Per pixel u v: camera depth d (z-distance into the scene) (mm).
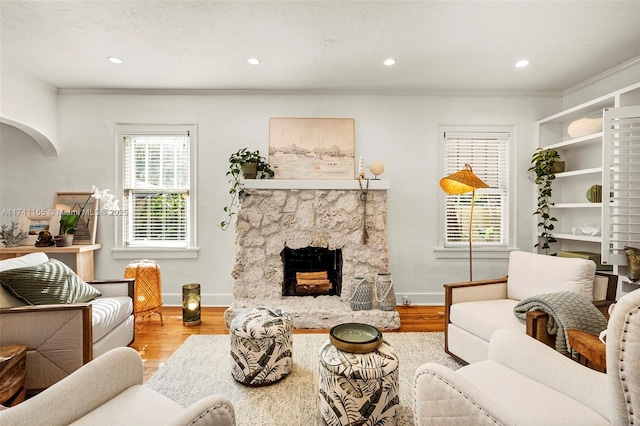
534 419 930
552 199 3414
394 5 1961
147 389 1155
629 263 2387
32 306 1723
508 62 2719
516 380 1149
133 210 3412
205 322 2896
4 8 1968
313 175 3357
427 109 3430
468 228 3486
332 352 1501
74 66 2787
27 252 2910
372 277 3021
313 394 1761
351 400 1370
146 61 2705
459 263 3457
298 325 2744
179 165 3418
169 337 2561
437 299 3443
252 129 3385
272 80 3113
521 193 3453
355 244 3035
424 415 978
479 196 3494
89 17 2076
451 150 3471
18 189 3287
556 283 1979
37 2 1912
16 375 1568
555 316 1539
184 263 3389
